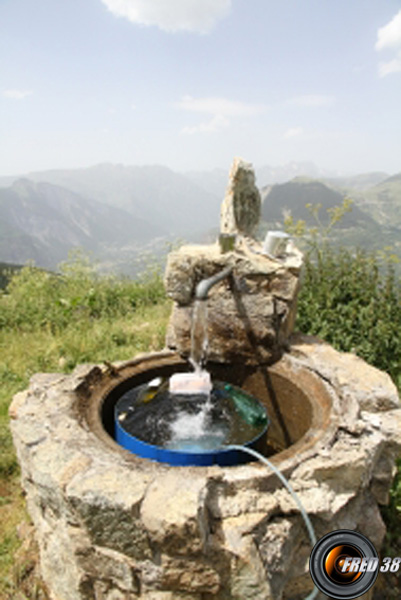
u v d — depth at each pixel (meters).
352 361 2.68
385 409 2.29
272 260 2.81
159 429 2.25
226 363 2.93
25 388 3.96
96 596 1.74
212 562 1.51
